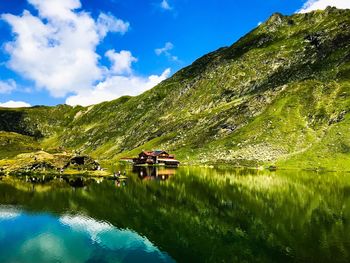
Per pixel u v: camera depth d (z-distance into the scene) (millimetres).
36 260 39938
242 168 179625
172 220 54969
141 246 43500
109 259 39906
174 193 80688
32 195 79312
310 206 62875
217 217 55938
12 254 41344
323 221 52156
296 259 37500
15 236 47719
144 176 128375
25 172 142250
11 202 70562
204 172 147750
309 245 41656
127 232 49062
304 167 169125
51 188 91500
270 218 54531
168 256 40000
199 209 62094
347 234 45719
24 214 59625
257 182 100938
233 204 65562
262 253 39500
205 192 81125
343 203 65688
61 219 56125
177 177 122250
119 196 77250
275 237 45000
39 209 63562
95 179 117438
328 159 171875
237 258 38250
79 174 133875
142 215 58562
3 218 56906
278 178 113938
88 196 77438
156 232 48844
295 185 92938
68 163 156625
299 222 51656
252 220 53281
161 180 110750
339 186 90812
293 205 63906
